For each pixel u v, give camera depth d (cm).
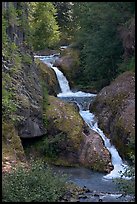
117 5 2689
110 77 2762
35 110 1791
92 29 2975
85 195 1324
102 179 1599
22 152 1559
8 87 1650
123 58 2619
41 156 1784
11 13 1792
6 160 1425
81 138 1838
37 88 1961
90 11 2920
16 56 1805
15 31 1844
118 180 1195
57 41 4209
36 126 1781
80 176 1638
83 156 1794
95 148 1811
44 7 4116
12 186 1139
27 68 1930
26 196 1119
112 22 2686
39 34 4081
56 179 1254
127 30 2545
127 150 1761
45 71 2816
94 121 2130
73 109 2008
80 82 3077
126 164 1759
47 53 3909
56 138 1808
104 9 2719
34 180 1174
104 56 2738
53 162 1775
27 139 1780
